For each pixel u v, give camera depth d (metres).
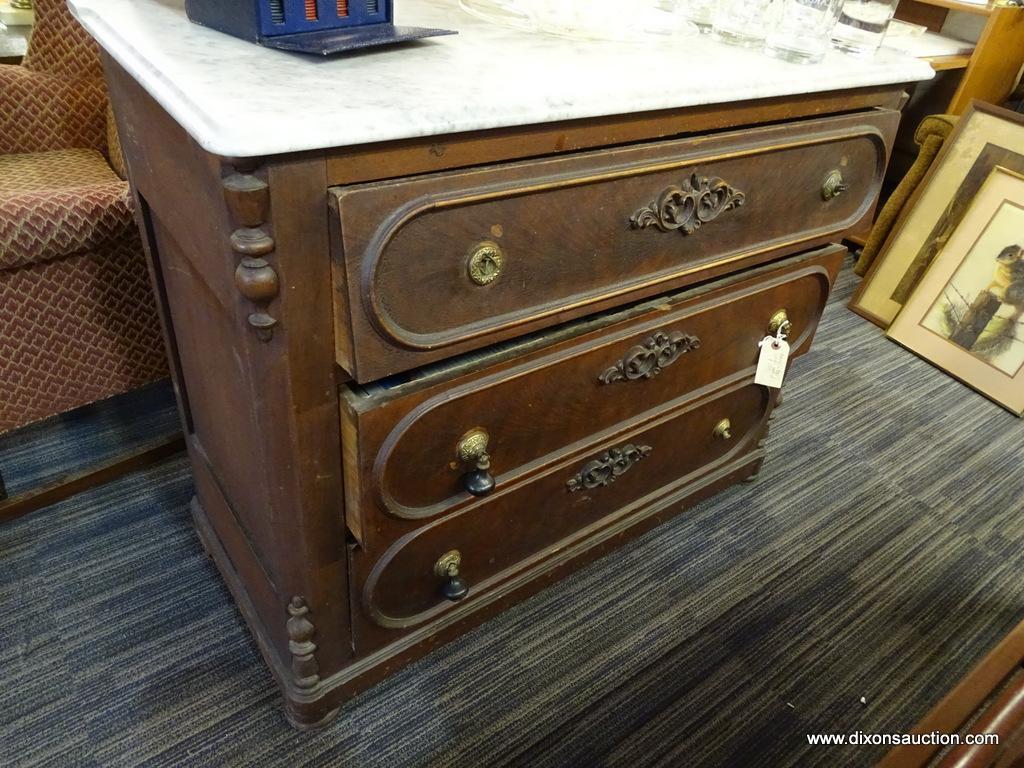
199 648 1.04
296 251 0.55
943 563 1.30
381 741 0.95
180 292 0.85
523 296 0.70
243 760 0.92
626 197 0.72
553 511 1.01
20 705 0.95
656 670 1.08
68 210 1.04
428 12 0.85
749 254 0.91
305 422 0.66
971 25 1.92
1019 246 1.71
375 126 0.52
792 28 0.86
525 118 0.59
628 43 0.82
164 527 1.23
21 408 1.16
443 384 0.70
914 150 2.19
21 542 1.17
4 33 1.85
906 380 1.79
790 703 1.05
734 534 1.32
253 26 0.62
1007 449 1.59
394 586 0.87
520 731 0.98
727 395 1.15
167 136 0.63
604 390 0.90
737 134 0.78
